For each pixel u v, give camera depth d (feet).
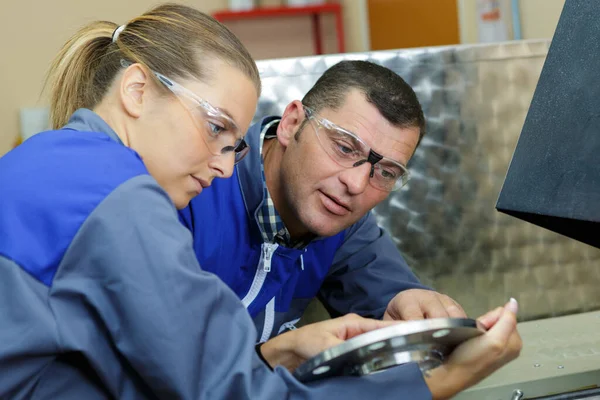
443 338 3.39
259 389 3.25
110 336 3.23
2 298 3.16
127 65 3.83
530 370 4.75
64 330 3.13
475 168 6.35
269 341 3.92
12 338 3.10
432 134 6.27
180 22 3.86
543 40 6.31
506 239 6.45
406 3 14.08
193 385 3.19
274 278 5.30
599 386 4.68
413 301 4.98
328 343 3.60
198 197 4.92
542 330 5.76
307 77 6.12
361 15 16.15
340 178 4.72
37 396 3.27
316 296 6.30
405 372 3.47
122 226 3.18
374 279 5.83
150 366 3.14
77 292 3.16
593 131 3.78
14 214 3.28
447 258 6.42
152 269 3.15
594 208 3.64
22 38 15.33
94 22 4.25
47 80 4.35
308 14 16.48
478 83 6.27
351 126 4.67
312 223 4.90
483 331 3.44
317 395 3.35
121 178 3.32
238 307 3.40
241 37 16.44
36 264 3.18
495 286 6.49
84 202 3.24
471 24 11.84
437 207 6.36
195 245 4.92
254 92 3.92
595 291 6.58
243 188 5.13
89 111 3.81
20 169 3.42
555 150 4.01
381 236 6.04
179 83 3.70
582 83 3.95
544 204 3.98
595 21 3.98
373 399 3.40
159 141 3.70
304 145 4.83
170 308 3.14
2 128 15.34
